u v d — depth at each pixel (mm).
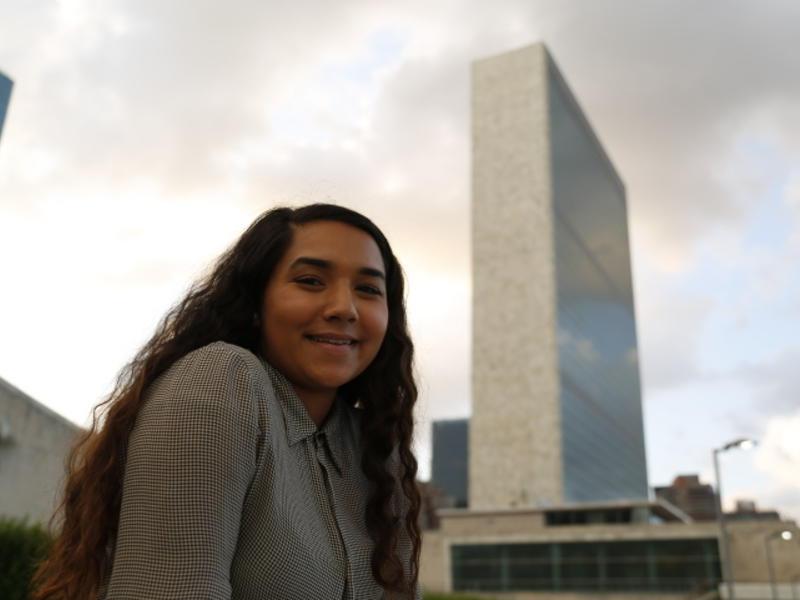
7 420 10250
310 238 1950
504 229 106562
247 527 1530
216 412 1453
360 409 2293
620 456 126562
